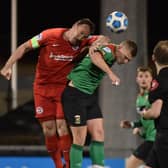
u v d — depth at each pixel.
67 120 20.95
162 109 19.12
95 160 20.92
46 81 22.64
